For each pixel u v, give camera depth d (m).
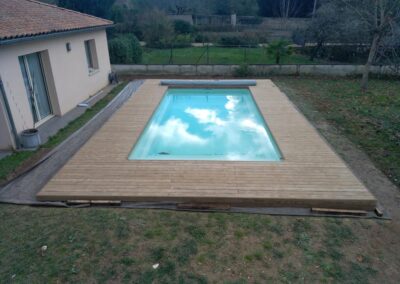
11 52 7.18
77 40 10.76
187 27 26.30
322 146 7.02
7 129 7.05
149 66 15.75
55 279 3.71
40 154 7.07
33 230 4.55
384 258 4.05
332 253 4.12
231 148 8.45
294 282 3.67
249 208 5.10
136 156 7.20
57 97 9.43
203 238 4.38
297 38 20.55
